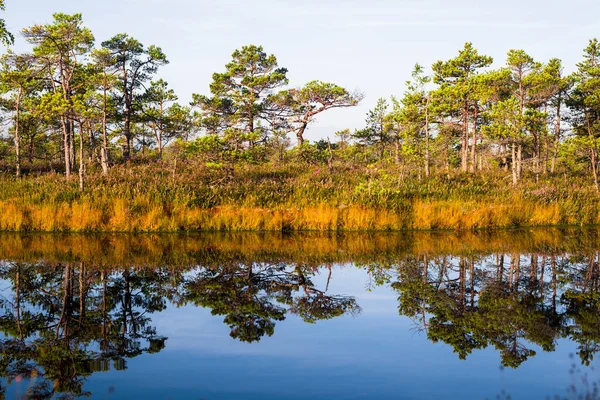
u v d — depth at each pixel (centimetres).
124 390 525
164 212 1708
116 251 1316
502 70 2992
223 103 3419
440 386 537
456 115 3381
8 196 1784
